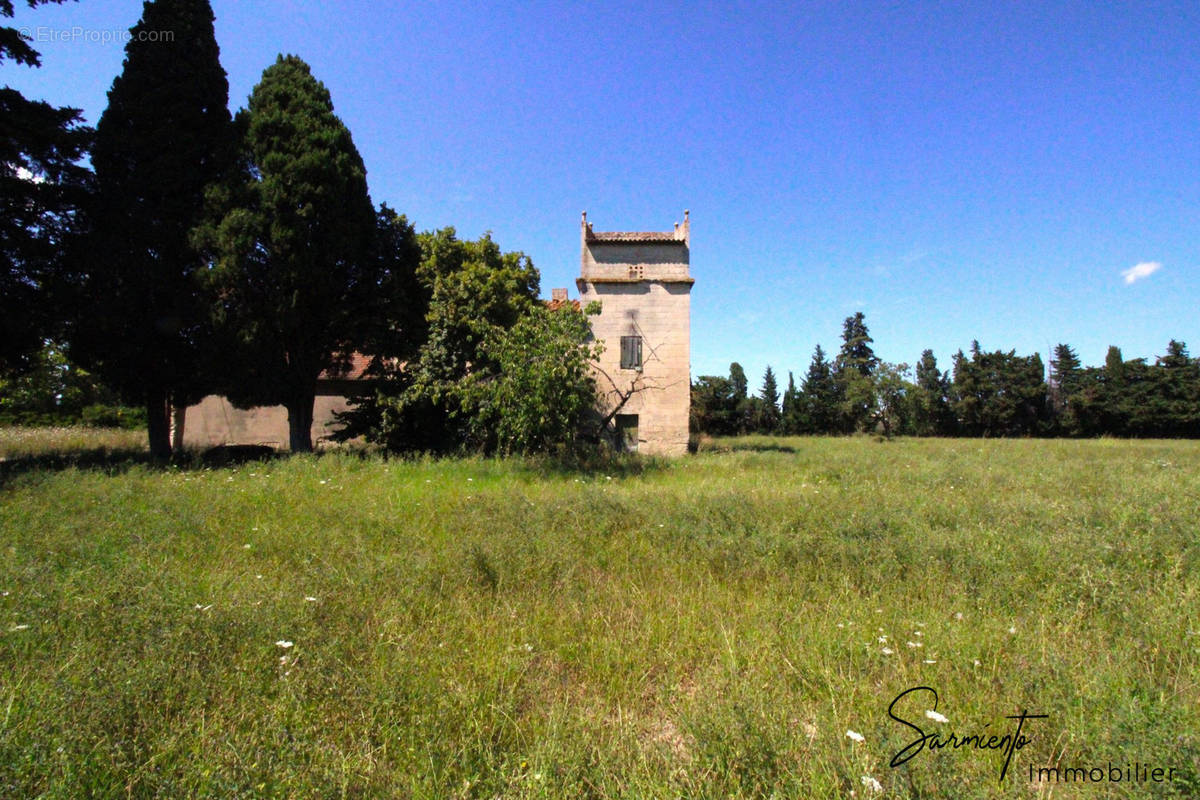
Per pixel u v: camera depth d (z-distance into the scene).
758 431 56.06
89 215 15.36
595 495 8.47
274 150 15.83
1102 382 52.53
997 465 14.52
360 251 16.72
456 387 15.97
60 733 2.54
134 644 3.48
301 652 3.49
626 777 2.51
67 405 30.73
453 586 5.04
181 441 19.41
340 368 18.48
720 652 3.85
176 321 15.10
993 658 3.61
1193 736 2.49
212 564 5.57
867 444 29.03
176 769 2.44
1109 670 3.34
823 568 5.52
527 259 23.83
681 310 21.20
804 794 2.35
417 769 2.59
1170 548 5.52
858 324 61.94
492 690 3.31
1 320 13.62
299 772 2.41
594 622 4.34
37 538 6.07
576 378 15.88
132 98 15.95
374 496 9.31
